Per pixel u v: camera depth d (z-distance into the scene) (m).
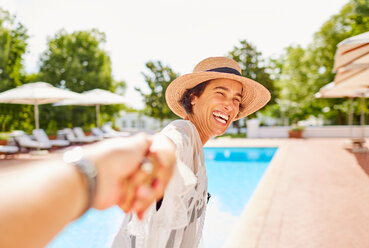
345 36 23.38
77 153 0.32
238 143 18.78
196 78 1.40
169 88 1.55
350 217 4.59
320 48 24.95
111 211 7.15
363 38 4.44
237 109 1.48
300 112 37.25
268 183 7.12
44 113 29.94
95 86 32.22
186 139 0.88
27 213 0.23
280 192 6.23
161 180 0.42
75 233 5.96
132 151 0.39
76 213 0.29
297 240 3.75
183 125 1.00
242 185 10.50
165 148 0.46
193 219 1.04
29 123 30.66
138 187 0.38
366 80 7.95
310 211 4.92
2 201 0.22
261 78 29.02
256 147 17.00
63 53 31.94
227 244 3.63
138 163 0.39
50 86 14.72
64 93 14.25
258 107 1.95
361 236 3.85
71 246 5.40
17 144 14.91
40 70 32.16
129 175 0.38
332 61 24.52
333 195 5.88
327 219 4.52
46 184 0.26
